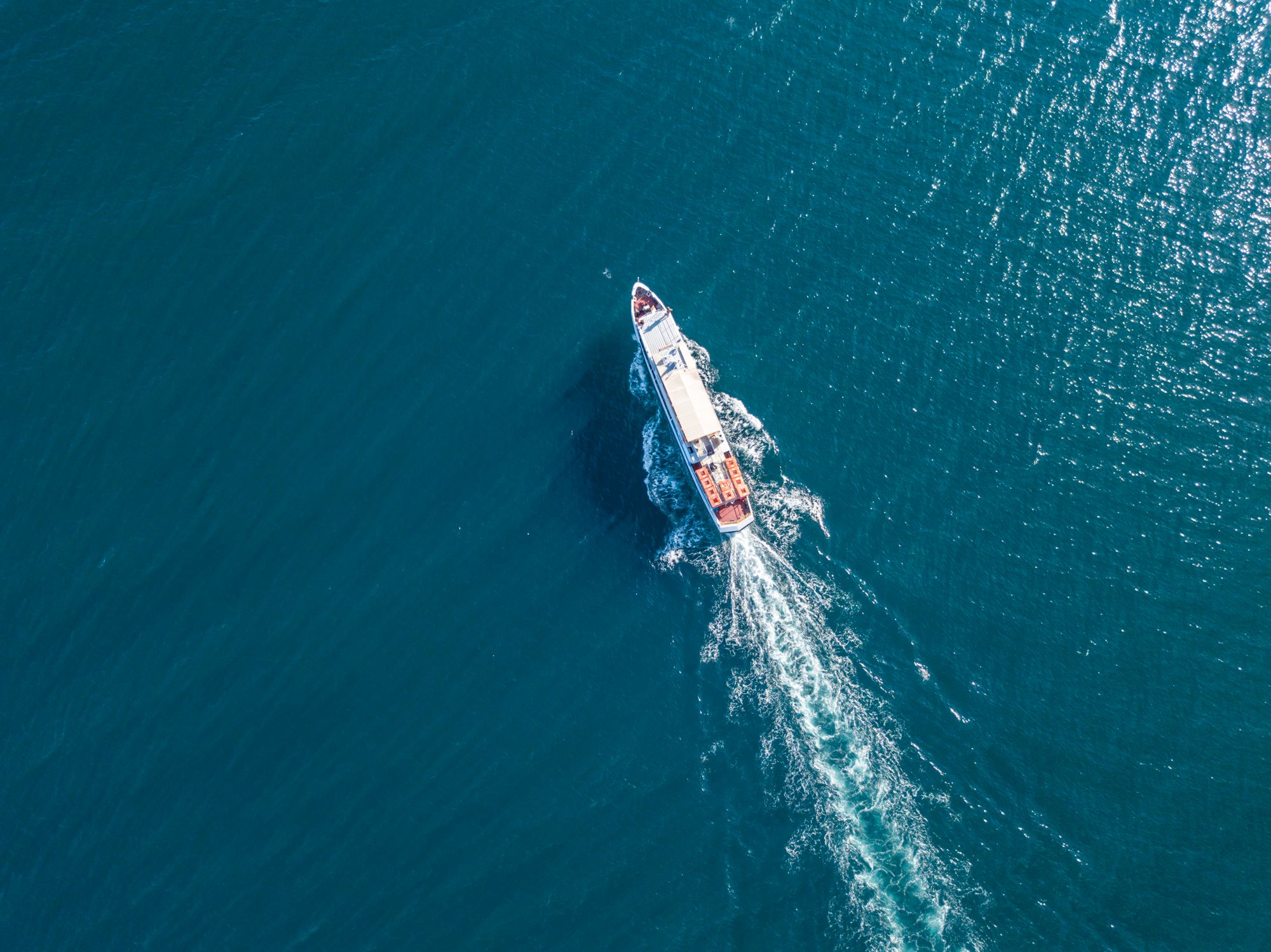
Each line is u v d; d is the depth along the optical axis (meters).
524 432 93.06
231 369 95.50
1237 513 88.62
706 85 103.44
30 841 83.38
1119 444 91.12
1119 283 95.75
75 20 106.69
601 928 79.31
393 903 80.31
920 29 104.69
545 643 87.19
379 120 103.00
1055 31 104.00
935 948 78.75
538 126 102.56
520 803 82.69
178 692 86.50
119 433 93.81
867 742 84.25
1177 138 99.88
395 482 91.75
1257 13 103.25
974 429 92.25
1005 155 100.19
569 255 98.25
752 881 80.56
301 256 98.94
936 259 97.19
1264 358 92.94
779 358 94.50
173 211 100.44
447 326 96.44
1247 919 78.56
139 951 80.19
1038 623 86.88
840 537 89.56
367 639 87.50
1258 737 82.88
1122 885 80.06
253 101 103.94
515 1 106.44
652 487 91.62
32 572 90.00
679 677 86.25
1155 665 85.12
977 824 82.12
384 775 83.75
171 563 89.94
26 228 100.25
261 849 82.19
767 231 98.31
